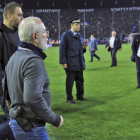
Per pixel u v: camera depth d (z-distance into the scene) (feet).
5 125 9.25
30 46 5.94
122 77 29.63
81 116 14.75
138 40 22.40
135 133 12.04
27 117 6.05
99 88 23.18
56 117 6.12
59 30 163.02
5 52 9.73
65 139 11.27
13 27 10.03
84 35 163.94
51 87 24.14
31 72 5.53
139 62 22.72
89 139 11.30
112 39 40.22
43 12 178.70
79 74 18.24
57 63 47.21
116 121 13.83
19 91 5.91
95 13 180.86
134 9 178.60
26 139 6.15
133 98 19.16
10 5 9.85
